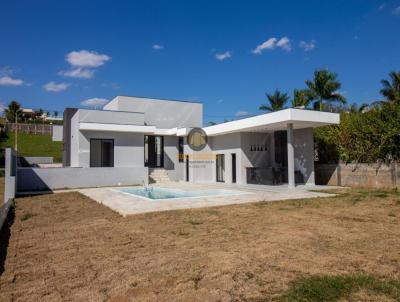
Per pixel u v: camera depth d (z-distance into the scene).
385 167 14.26
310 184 16.66
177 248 5.19
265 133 19.03
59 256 4.84
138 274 4.06
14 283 3.82
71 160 20.25
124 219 7.71
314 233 6.07
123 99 21.81
